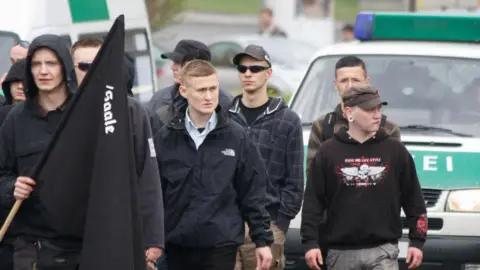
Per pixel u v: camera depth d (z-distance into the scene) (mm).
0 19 18062
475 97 15516
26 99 10414
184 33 63094
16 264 10227
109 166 9852
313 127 13320
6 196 10352
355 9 75312
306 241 12273
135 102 10492
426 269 14148
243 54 13102
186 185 11422
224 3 78750
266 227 11539
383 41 16859
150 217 10391
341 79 13367
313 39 51906
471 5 41500
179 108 11703
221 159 11430
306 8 52312
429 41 16812
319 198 12273
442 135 15055
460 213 14031
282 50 41812
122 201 9836
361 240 12094
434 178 14227
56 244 10172
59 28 18688
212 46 45094
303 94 16047
